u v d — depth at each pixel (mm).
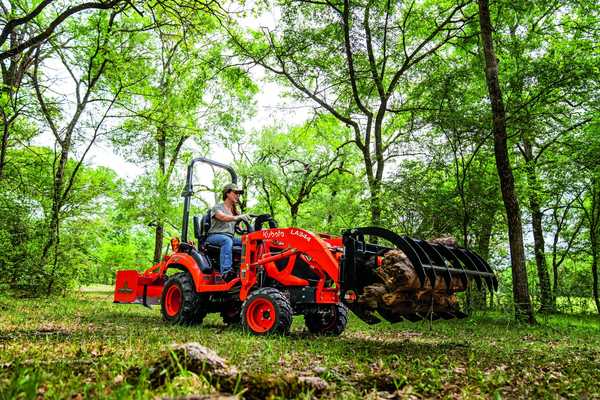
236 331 6738
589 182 17453
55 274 15633
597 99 12766
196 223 8148
